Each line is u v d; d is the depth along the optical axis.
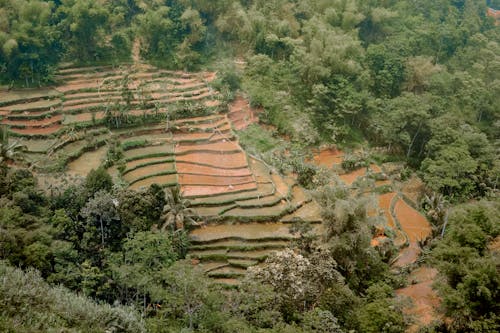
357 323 30.16
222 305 28.59
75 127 49.94
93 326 21.27
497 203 36.81
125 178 44.84
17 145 44.31
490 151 57.62
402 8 85.94
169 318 27.88
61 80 57.44
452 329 29.22
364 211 35.91
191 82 62.34
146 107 55.25
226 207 43.84
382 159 60.62
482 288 27.33
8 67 55.25
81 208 36.00
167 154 50.03
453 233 32.81
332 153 59.47
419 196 55.50
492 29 90.44
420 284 38.66
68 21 60.06
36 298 20.78
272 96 60.38
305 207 46.16
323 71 60.91
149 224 36.94
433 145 57.75
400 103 61.12
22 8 55.72
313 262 31.98
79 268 31.66
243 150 53.44
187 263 28.88
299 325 28.66
